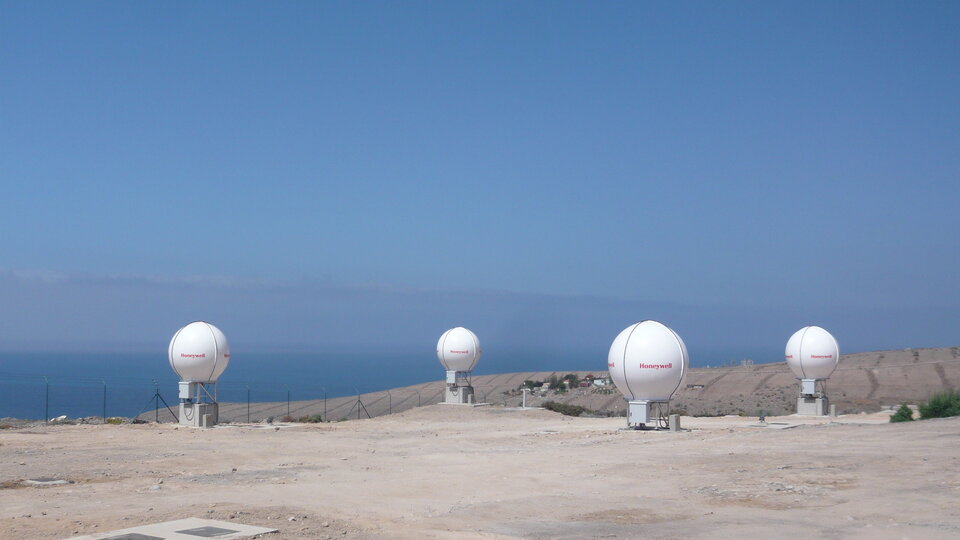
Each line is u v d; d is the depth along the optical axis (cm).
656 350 3547
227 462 2644
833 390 7262
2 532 1431
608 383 8050
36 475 2300
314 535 1414
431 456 2762
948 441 2514
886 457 2242
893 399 6575
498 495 1895
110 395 9131
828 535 1367
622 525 1507
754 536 1376
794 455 2392
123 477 2266
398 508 1714
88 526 1480
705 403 6762
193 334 4200
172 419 5672
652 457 2548
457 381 5872
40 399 8438
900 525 1424
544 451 2853
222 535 1373
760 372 8469
